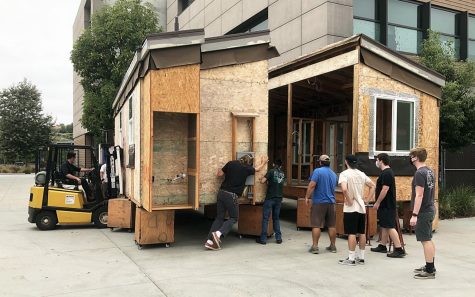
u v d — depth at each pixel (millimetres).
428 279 5961
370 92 9078
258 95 8922
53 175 10242
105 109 17219
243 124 8852
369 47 8969
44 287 5578
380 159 7434
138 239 7941
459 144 12789
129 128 9781
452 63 12281
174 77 7531
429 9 15617
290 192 11133
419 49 15258
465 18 16656
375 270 6441
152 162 7613
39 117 42406
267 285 5676
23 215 12461
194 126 8094
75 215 10016
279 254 7516
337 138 13852
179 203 8375
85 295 5262
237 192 7988
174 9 27719
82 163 14516
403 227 9758
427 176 5969
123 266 6633
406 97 9594
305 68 10758
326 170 7613
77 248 7941
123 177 11047
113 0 28219
